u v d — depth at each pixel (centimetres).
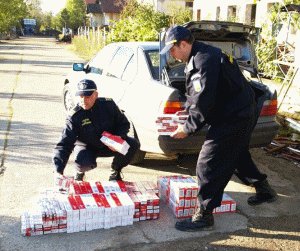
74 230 325
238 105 309
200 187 325
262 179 372
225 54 308
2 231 321
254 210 379
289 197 412
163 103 405
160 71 429
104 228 333
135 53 497
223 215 367
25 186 409
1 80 1189
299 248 315
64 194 350
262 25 1274
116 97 494
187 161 514
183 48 305
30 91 1002
